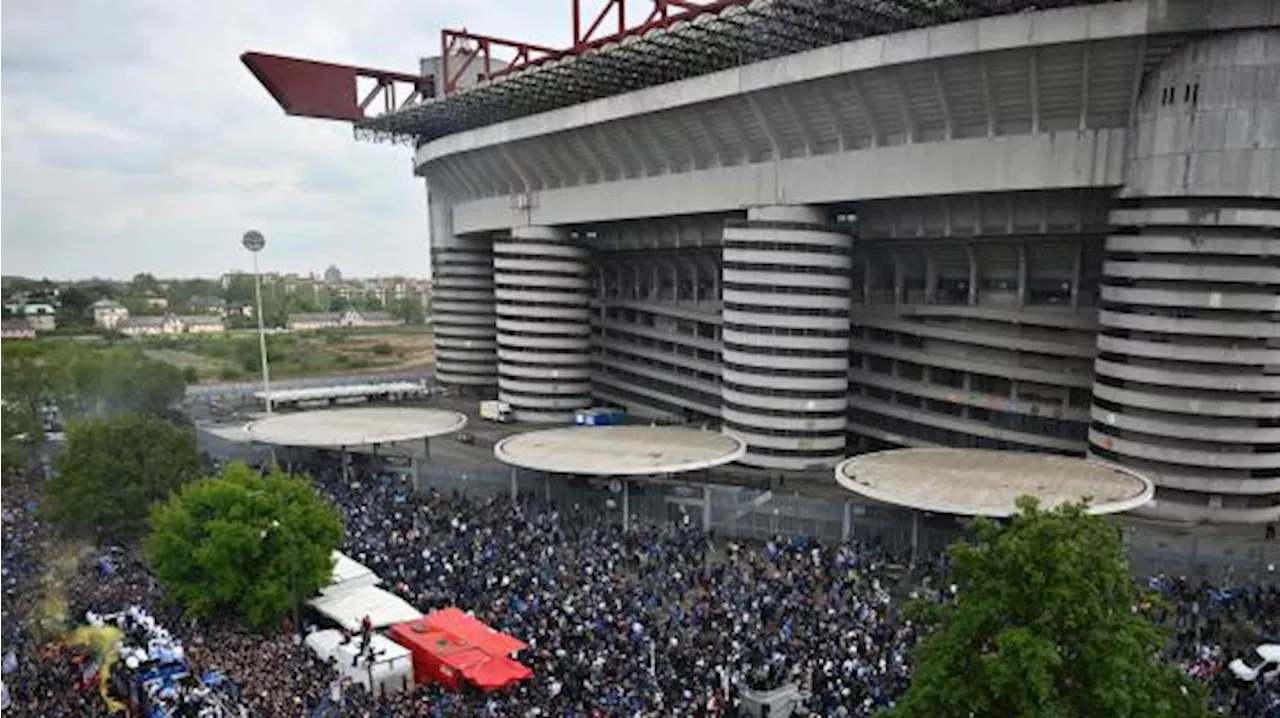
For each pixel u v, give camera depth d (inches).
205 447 3538.4
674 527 2325.3
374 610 1649.9
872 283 3321.9
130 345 7012.8
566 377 4232.3
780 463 3090.6
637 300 4306.1
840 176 2822.3
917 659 859.4
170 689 1291.8
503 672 1342.3
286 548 1724.9
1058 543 769.6
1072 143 2404.0
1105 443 2509.8
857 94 2652.6
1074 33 2204.7
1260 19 2080.5
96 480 2235.5
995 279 2977.4
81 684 1391.5
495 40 4168.3
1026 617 773.9
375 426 3321.9
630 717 1223.5
